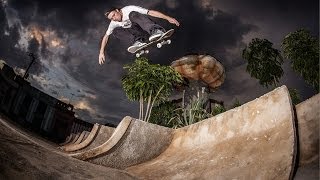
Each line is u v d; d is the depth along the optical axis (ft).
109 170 9.02
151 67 25.25
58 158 7.70
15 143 6.92
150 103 24.97
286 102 8.15
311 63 22.36
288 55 23.59
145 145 12.52
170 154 12.09
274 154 7.20
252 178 7.00
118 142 11.82
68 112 67.87
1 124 8.09
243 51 29.37
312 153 6.78
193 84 47.57
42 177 5.74
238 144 9.09
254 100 9.55
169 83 25.36
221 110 30.73
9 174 5.07
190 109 25.32
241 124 9.65
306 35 23.26
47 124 62.90
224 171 8.05
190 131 12.44
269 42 28.53
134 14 13.88
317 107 7.36
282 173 6.46
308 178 6.07
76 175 6.86
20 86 55.98
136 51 15.17
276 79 27.73
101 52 14.62
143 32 14.67
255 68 28.07
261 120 8.86
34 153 6.91
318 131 6.98
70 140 44.83
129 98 25.32
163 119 31.30
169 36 14.69
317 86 22.36
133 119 12.60
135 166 11.48
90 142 20.67
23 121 57.77
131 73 25.55
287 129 7.50
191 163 9.75
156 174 9.60
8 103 53.57
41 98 61.72
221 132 10.46
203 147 10.87
